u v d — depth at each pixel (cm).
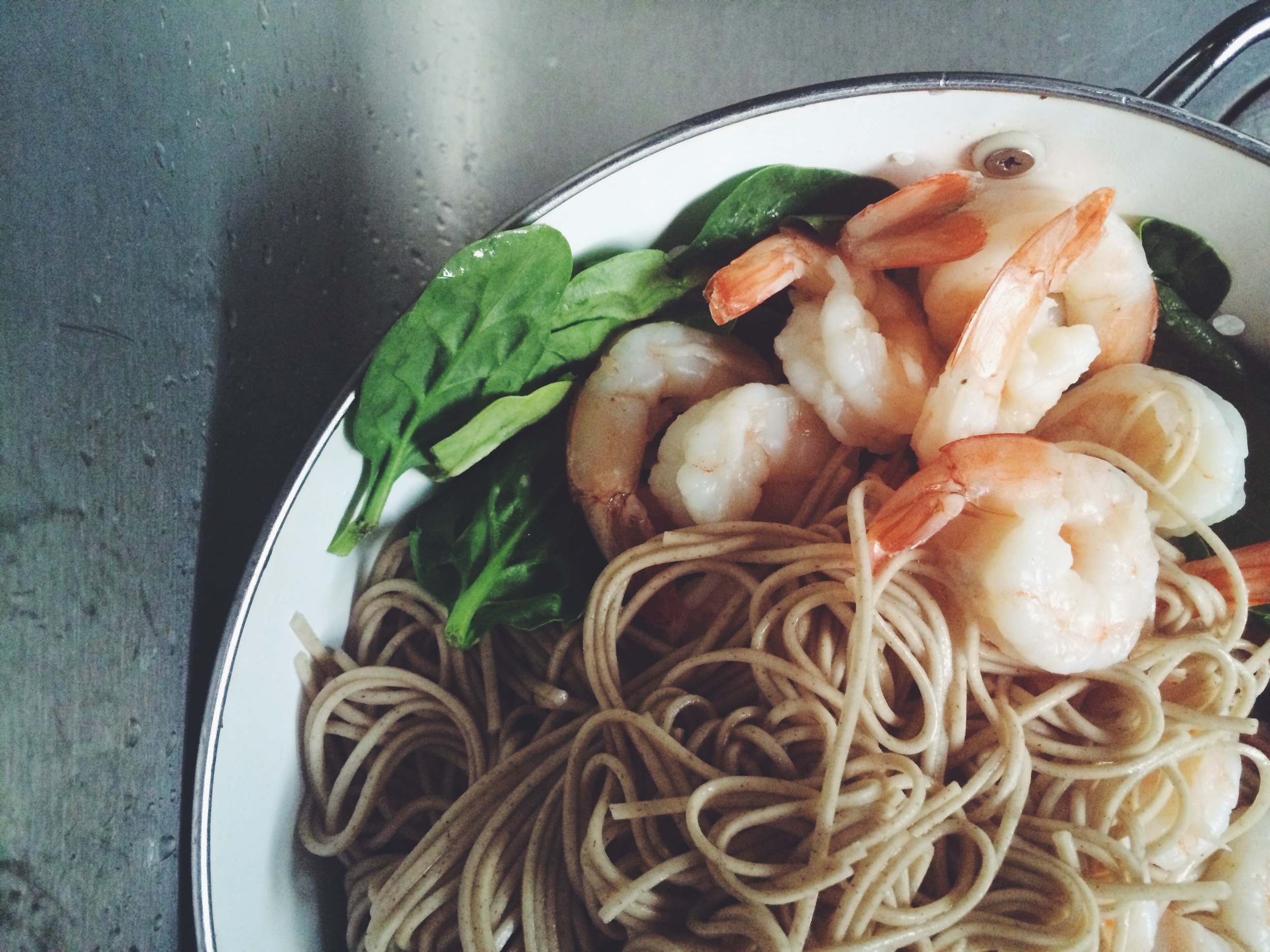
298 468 17
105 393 15
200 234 18
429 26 24
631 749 19
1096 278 19
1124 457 19
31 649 14
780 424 19
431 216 24
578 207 18
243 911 17
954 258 19
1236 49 19
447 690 20
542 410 20
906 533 17
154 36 17
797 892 17
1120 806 19
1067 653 17
